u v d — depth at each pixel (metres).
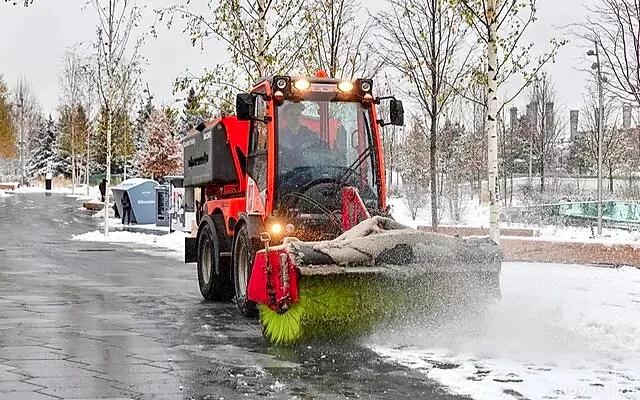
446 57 18.30
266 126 10.15
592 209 27.17
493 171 13.72
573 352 7.92
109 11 27.30
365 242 8.32
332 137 10.21
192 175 13.01
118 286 13.71
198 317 10.41
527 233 19.78
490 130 13.76
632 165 42.28
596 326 9.11
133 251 21.27
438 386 6.66
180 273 16.02
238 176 11.64
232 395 6.39
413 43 18.33
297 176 9.99
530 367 7.33
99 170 75.19
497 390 6.51
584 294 11.70
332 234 9.82
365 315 8.34
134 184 32.78
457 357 7.76
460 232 19.80
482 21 13.62
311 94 10.19
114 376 7.00
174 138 49.72
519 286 12.58
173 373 7.14
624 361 7.57
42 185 76.38
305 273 7.95
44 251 20.70
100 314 10.54
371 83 10.38
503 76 16.78
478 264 8.59
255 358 7.81
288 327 8.27
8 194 57.56
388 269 8.21
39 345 8.35
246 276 10.11
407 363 7.52
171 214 27.20
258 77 16.84
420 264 8.37
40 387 6.56
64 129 62.91
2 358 7.69
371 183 10.23
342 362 7.61
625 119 41.22
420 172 36.91
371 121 10.34
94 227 30.69
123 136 46.78
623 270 14.84
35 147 81.75
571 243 16.41
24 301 11.61
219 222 11.73
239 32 17.05
